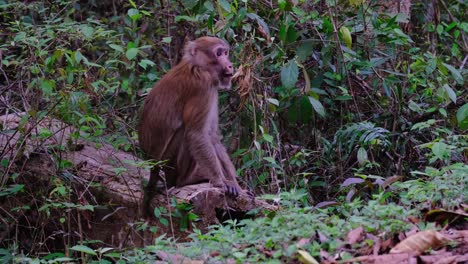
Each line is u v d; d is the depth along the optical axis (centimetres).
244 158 1371
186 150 1248
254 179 1376
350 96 1420
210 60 1255
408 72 1496
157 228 1128
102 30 1345
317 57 1452
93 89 1300
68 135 1337
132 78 1507
